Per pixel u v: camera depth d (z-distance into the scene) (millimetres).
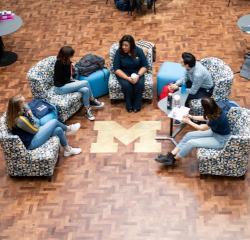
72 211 5695
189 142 5938
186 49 8547
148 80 7180
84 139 6738
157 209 5660
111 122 7020
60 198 5871
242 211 5590
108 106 7344
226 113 5887
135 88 7047
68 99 6895
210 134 5969
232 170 5859
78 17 9820
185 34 9016
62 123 6785
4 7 10383
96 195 5879
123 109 7270
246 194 5793
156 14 9758
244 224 5438
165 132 6766
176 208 5660
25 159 5875
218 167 5855
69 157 6438
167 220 5523
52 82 7113
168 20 9523
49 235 5430
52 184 6066
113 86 7168
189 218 5531
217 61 6801
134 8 9906
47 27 9508
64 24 9586
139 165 6266
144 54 7117
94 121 7055
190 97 6758
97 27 9406
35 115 6434
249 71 7758
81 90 6965
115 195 5867
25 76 8078
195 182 5980
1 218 5660
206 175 6039
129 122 7000
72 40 9008
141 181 6035
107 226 5496
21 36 9234
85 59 7355
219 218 5520
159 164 6258
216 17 9555
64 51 6645
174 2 10195
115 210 5676
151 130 6820
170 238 5320
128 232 5414
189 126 6848
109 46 8742
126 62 7035
